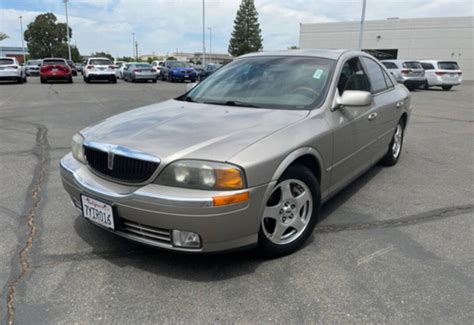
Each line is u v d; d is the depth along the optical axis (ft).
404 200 13.83
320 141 10.09
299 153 9.30
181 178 7.98
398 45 137.28
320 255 9.88
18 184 14.89
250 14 206.49
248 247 8.70
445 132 27.48
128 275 8.90
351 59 13.34
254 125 9.45
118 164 8.66
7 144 21.61
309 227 10.19
